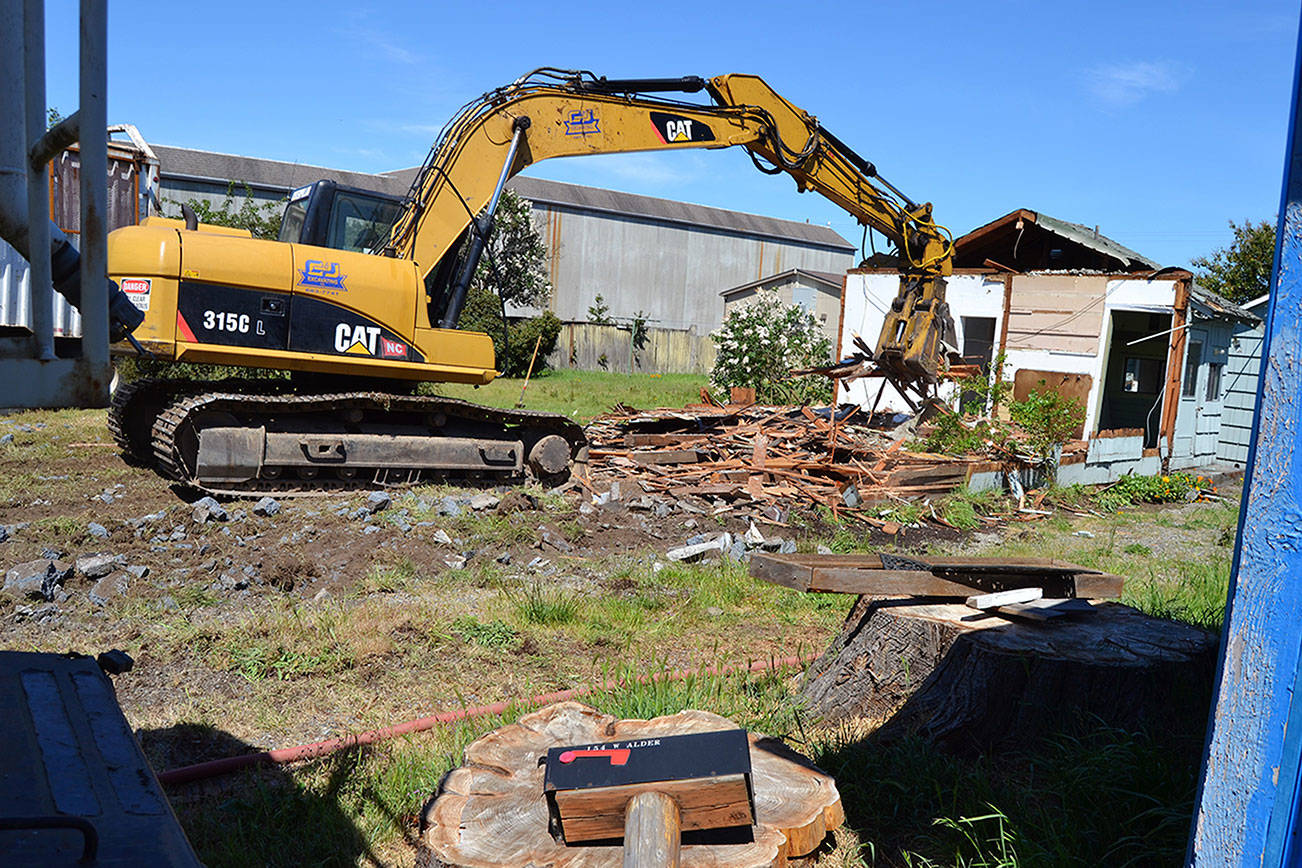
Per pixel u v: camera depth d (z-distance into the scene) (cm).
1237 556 219
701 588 733
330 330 922
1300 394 206
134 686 502
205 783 407
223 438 892
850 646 482
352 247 1012
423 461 988
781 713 468
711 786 286
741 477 1155
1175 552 1040
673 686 501
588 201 5612
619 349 4131
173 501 882
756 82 1152
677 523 977
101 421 1349
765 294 2303
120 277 866
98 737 210
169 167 4253
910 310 1339
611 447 1252
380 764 420
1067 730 415
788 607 706
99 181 168
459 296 1002
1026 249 1886
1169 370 1680
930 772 388
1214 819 222
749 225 6419
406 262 962
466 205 1002
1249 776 215
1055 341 1747
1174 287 1648
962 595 475
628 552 859
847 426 1490
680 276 5978
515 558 804
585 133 1058
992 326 1866
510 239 4156
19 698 226
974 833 355
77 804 176
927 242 1332
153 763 421
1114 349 2097
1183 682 423
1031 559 518
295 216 1038
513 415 1039
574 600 675
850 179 1246
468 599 684
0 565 660
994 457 1363
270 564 693
